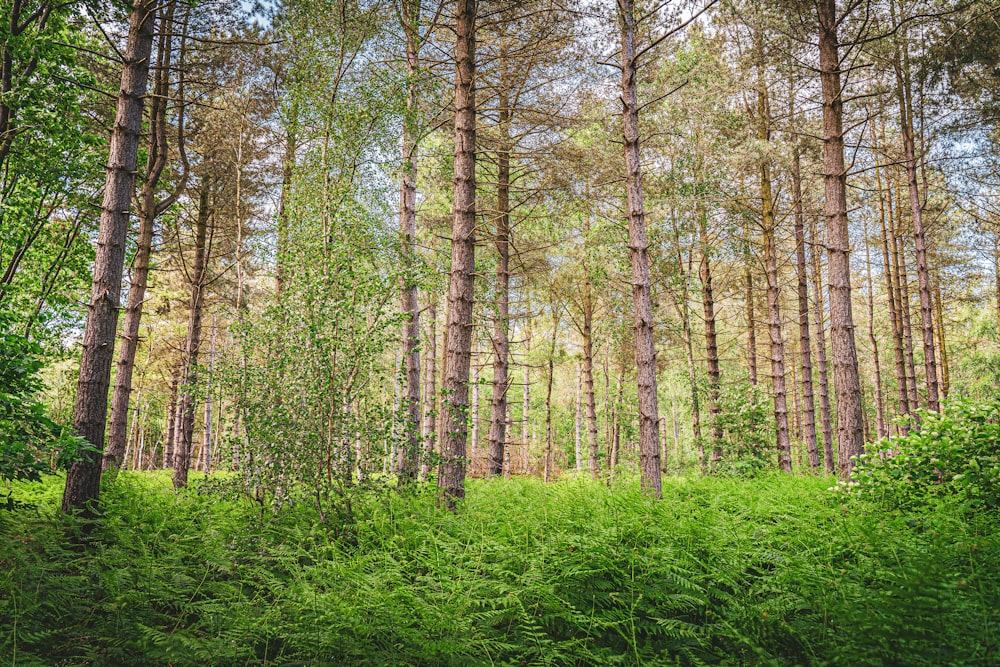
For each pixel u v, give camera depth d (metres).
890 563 5.64
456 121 10.11
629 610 5.21
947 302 27.22
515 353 25.11
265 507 8.15
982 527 6.22
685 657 4.88
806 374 18.33
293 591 5.41
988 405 7.62
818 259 22.08
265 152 16.59
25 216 12.95
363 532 7.32
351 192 9.22
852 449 9.93
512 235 16.14
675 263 18.39
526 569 6.04
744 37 14.78
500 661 4.63
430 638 4.78
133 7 8.46
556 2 11.31
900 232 21.11
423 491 9.25
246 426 8.27
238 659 4.70
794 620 4.97
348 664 4.61
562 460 36.97
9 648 4.40
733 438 18.41
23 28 11.73
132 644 4.69
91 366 7.79
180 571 5.94
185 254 20.73
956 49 13.11
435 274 9.77
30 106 11.79
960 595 4.77
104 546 6.51
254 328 8.66
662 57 13.70
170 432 30.14
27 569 5.37
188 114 14.88
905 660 4.25
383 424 8.56
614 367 29.39
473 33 10.27
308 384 8.02
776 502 8.86
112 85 13.18
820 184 17.27
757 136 16.69
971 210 19.34
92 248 14.24
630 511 7.81
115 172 8.18
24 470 6.56
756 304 24.41
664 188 17.23
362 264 9.05
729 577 5.65
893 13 13.23
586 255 16.34
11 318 7.01
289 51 12.99
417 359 12.76
